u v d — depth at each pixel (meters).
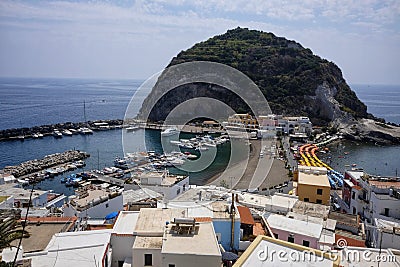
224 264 18.94
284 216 30.28
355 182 43.75
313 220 30.67
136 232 19.81
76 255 18.41
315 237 25.34
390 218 34.72
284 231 26.27
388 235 28.30
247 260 15.73
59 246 19.31
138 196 30.88
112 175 70.75
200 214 22.14
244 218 23.50
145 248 18.44
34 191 43.69
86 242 19.78
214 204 24.39
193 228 19.19
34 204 39.84
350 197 43.16
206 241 18.05
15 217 22.92
